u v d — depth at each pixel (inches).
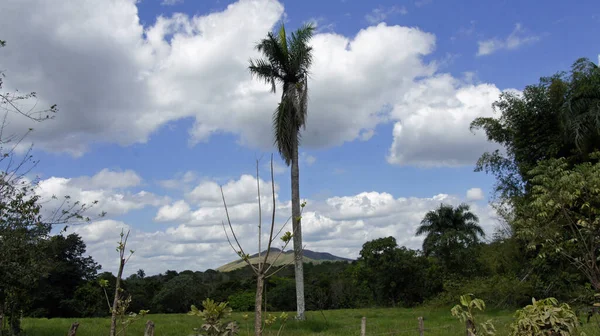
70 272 1240.2
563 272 821.9
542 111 944.3
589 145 831.7
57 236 398.3
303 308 718.5
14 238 359.6
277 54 764.0
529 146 968.3
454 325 629.6
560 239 401.4
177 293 1443.2
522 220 433.1
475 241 1690.5
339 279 1862.7
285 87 775.7
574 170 430.3
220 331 166.2
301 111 756.0
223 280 1754.4
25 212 357.1
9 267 362.0
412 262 1689.2
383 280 1712.6
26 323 673.0
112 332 199.6
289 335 578.6
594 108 823.7
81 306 1223.5
